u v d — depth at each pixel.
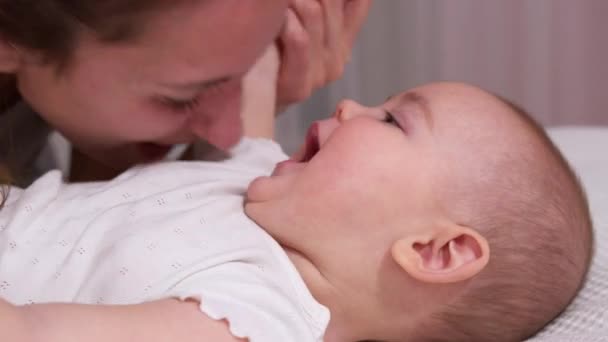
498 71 2.23
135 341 0.62
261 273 0.76
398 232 0.84
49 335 0.59
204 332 0.65
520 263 0.85
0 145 1.01
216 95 0.81
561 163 0.93
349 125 0.89
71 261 0.75
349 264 0.84
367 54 2.15
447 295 0.84
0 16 0.73
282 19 0.76
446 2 2.17
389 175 0.85
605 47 2.26
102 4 0.69
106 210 0.81
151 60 0.73
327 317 0.79
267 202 0.86
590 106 2.30
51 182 0.85
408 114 0.91
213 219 0.81
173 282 0.72
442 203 0.85
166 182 0.88
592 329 0.84
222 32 0.71
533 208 0.86
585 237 0.91
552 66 2.27
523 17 2.21
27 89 0.84
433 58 2.19
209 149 1.02
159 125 0.83
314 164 0.86
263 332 0.68
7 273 0.75
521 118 0.94
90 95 0.79
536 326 0.87
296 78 1.17
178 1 0.68
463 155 0.87
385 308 0.85
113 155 0.98
